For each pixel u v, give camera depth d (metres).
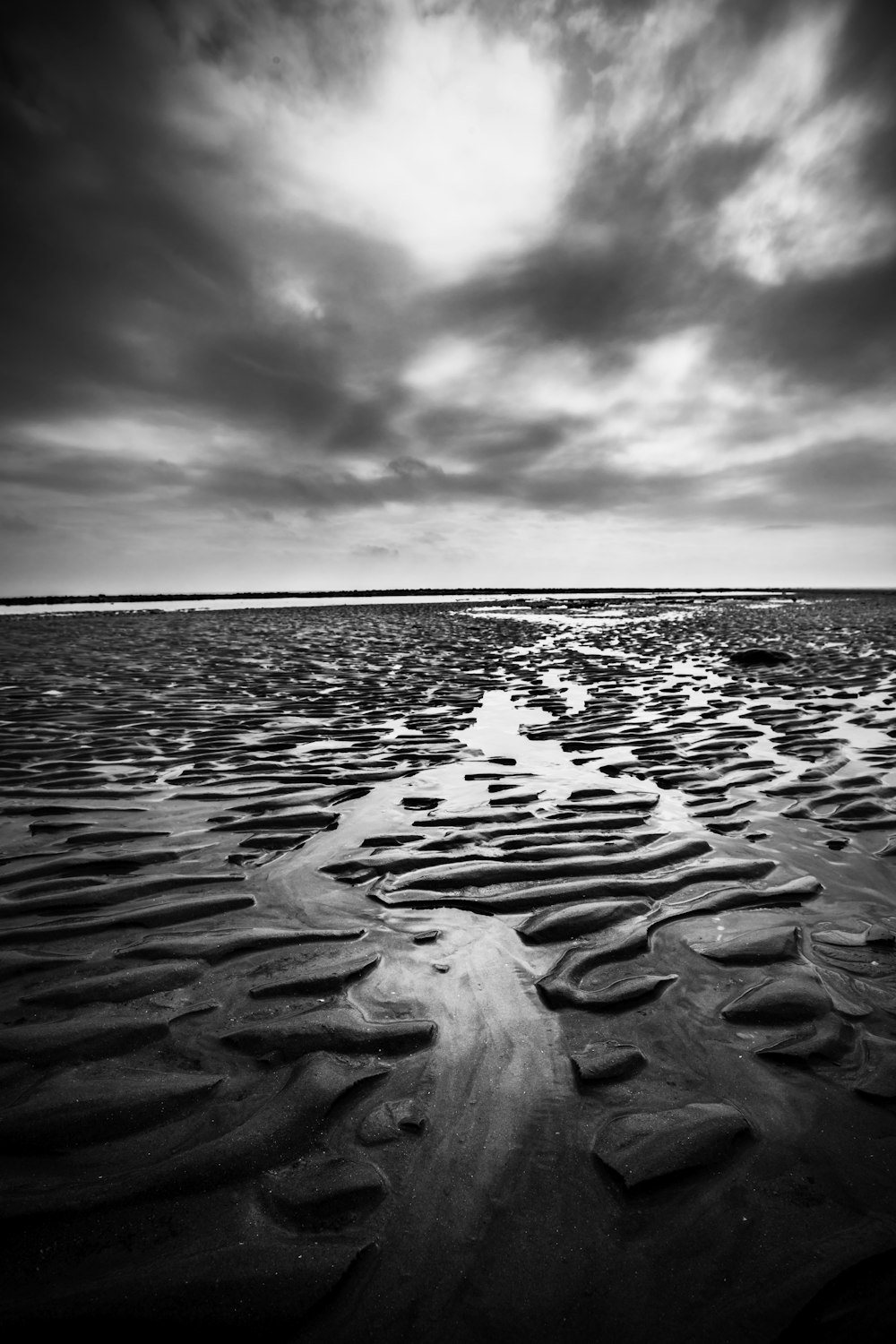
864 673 11.45
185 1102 1.91
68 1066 2.09
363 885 3.51
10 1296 1.35
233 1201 1.58
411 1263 1.43
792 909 3.17
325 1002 2.45
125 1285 1.37
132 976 2.63
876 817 4.43
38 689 10.56
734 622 27.52
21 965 2.73
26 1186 1.61
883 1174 1.65
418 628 26.33
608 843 4.02
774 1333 1.28
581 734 7.23
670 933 2.96
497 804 4.86
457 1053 2.15
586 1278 1.40
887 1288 1.36
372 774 5.70
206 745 6.82
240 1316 1.31
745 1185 1.61
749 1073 2.03
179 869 3.75
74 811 4.79
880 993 2.47
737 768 5.70
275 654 16.23
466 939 2.93
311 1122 1.83
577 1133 1.79
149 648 17.94
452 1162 1.69
